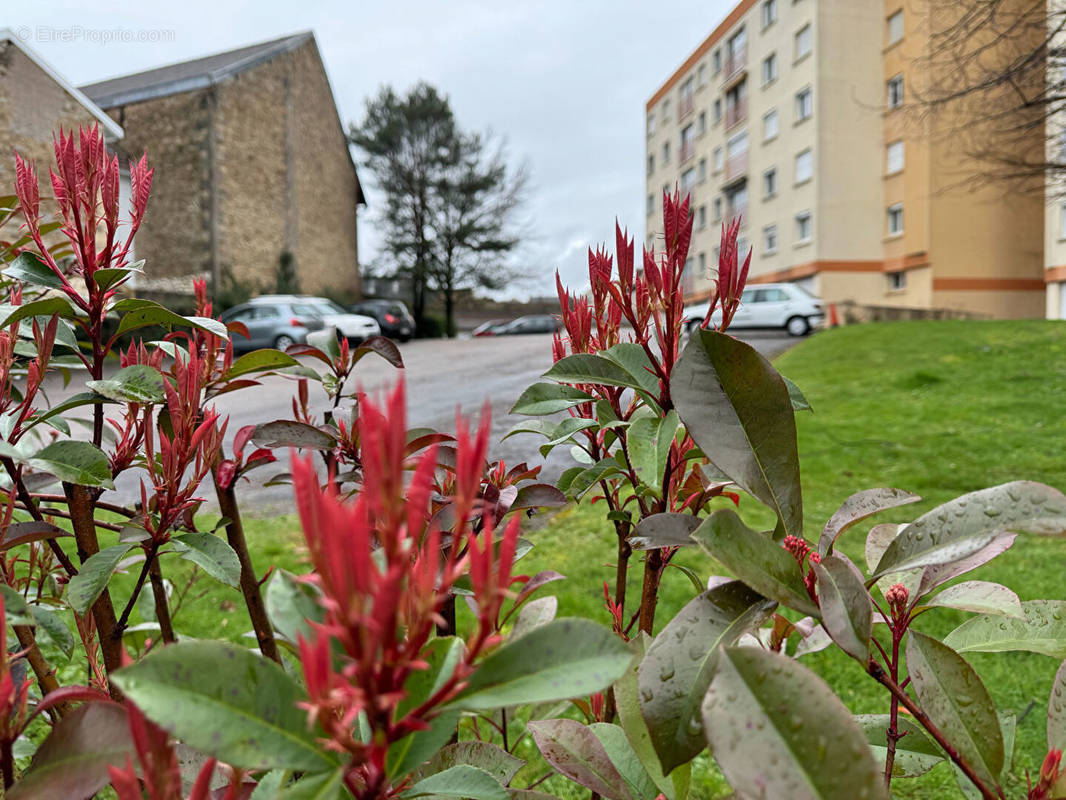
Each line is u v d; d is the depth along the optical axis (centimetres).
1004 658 300
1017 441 725
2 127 1268
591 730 88
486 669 52
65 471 91
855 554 411
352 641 41
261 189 2528
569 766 83
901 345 1423
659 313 101
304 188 2797
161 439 96
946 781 227
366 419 41
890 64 2447
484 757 87
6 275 97
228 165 2373
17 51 1291
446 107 3212
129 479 579
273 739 48
